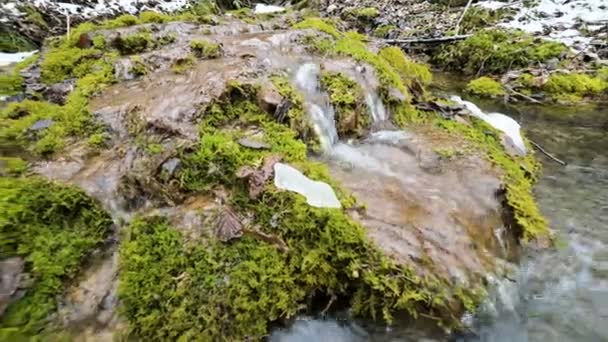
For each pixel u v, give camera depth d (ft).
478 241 8.42
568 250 9.17
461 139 12.08
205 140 8.67
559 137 15.47
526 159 12.87
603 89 19.54
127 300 6.28
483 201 9.34
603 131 15.96
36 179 7.86
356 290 7.16
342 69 13.02
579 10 27.20
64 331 5.94
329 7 36.22
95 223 7.16
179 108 9.77
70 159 8.76
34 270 6.28
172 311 6.27
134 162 8.40
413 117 13.42
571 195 11.39
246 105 10.26
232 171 8.16
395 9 34.65
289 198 7.75
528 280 8.31
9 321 5.78
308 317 6.97
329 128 11.40
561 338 7.17
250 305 6.59
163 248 6.90
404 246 7.70
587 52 22.22
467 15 29.50
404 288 7.09
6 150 9.08
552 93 19.83
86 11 21.38
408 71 16.06
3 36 16.72
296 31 15.66
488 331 7.16
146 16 17.21
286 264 7.08
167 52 13.07
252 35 15.42
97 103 10.47
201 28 16.51
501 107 18.88
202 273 6.69
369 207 8.54
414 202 8.96
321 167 9.23
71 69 12.86
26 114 10.57
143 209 7.67
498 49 23.49
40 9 19.45
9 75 12.86
